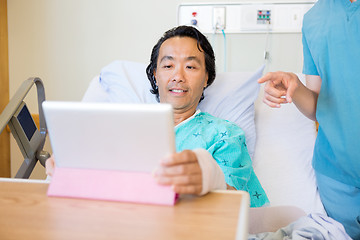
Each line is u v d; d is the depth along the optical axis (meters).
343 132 1.34
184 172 0.69
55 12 2.24
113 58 2.24
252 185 1.32
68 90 2.31
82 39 2.25
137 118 0.65
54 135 0.70
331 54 1.34
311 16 1.43
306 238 1.13
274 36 2.07
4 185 0.78
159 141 0.66
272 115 1.74
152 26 2.17
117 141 0.68
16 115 1.43
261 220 1.36
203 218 0.62
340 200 1.40
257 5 2.02
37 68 2.30
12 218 0.63
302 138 1.67
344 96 1.32
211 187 0.73
